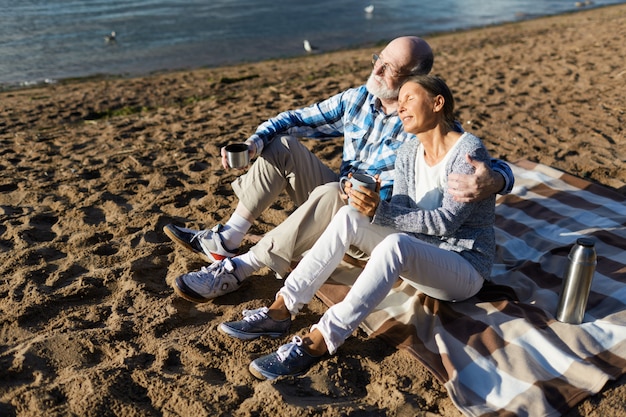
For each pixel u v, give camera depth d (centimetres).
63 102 938
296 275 321
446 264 312
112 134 713
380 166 373
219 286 358
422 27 2031
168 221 477
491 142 648
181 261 413
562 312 326
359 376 309
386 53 350
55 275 393
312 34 1902
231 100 893
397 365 313
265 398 285
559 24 1825
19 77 1302
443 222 307
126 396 291
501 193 311
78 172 576
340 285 371
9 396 291
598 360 303
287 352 306
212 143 666
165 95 994
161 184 550
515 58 1128
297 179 374
